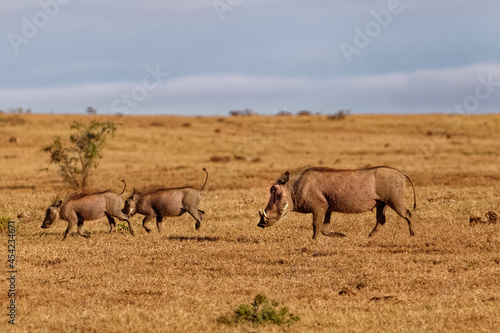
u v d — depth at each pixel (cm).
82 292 4106
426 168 15375
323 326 3375
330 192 5612
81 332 3288
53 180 13538
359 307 3722
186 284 4281
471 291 4034
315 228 5662
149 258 5106
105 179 13488
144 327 3334
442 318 3469
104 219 7525
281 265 4784
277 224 6694
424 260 4825
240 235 6038
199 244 5625
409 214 5691
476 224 6319
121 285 4250
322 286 4209
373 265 4662
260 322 3397
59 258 5122
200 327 3362
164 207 6319
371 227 6369
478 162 17275
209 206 8212
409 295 3972
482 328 3288
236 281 4347
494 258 4825
